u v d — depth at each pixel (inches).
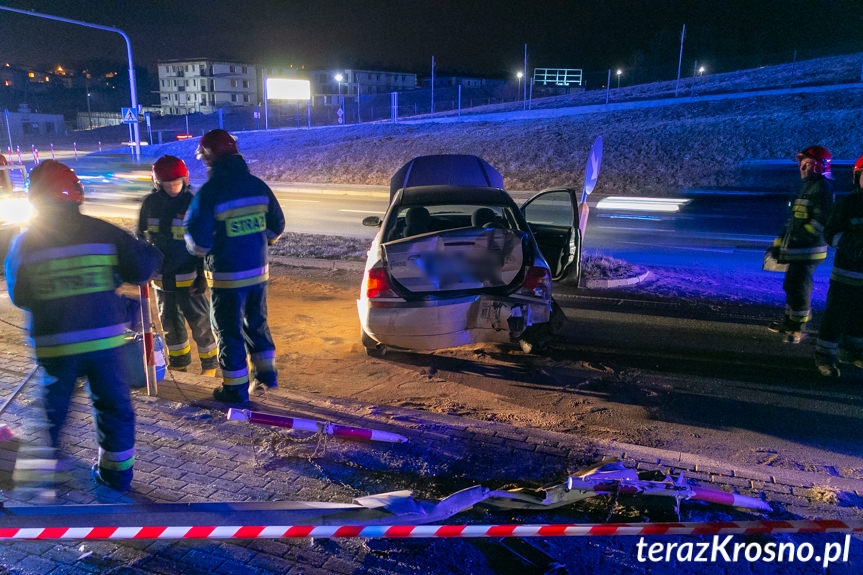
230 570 102.1
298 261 378.0
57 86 5561.0
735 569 105.6
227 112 3878.0
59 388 114.7
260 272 165.5
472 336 196.9
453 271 192.9
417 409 169.6
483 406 180.1
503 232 194.2
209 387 177.2
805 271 222.7
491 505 120.3
